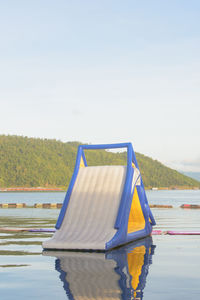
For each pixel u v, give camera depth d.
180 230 14.34
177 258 8.51
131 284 6.03
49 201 49.38
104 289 5.71
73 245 9.64
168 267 7.45
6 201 50.16
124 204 11.02
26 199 59.47
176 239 12.00
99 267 7.44
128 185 11.49
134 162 13.45
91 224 10.88
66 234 10.57
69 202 11.74
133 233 11.66
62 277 6.53
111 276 6.60
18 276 6.61
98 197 11.67
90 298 5.25
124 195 11.22
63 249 9.73
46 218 19.67
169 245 10.66
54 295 5.39
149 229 13.11
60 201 49.28
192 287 5.84
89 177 12.41
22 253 9.16
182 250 9.70
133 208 14.63
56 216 21.17
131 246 10.51
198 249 9.85
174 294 5.43
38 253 9.17
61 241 10.00
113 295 5.39
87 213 11.27
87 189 12.01
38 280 6.30
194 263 7.88
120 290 5.66
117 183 11.94
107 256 8.81
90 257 8.67
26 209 28.52
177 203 44.31
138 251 9.59
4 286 5.91
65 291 5.61
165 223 17.11
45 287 5.84
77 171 12.72
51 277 6.53
